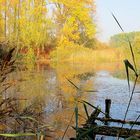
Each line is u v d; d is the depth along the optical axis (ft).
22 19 112.68
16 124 19.33
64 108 33.58
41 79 60.59
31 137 20.39
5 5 110.93
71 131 24.53
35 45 119.44
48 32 130.52
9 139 19.08
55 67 94.53
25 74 67.97
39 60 122.21
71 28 135.95
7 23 108.47
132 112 32.99
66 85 53.47
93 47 147.23
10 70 11.57
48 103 35.86
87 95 43.91
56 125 25.68
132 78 68.03
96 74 77.41
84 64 112.68
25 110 15.89
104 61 124.47
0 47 14.55
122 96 43.62
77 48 125.70
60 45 132.98
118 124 26.68
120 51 122.62
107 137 22.74
